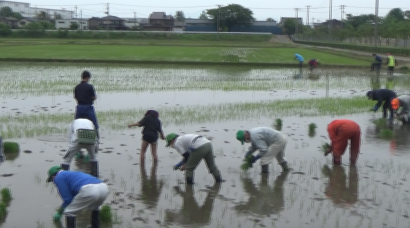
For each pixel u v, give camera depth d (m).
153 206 7.76
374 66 36.22
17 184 8.73
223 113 16.44
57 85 24.14
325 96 21.78
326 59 44.72
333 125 10.31
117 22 118.25
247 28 118.44
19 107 17.55
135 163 10.25
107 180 9.05
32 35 84.88
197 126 14.26
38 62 38.50
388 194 8.47
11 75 28.83
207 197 8.24
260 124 14.73
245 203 7.97
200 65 38.97
